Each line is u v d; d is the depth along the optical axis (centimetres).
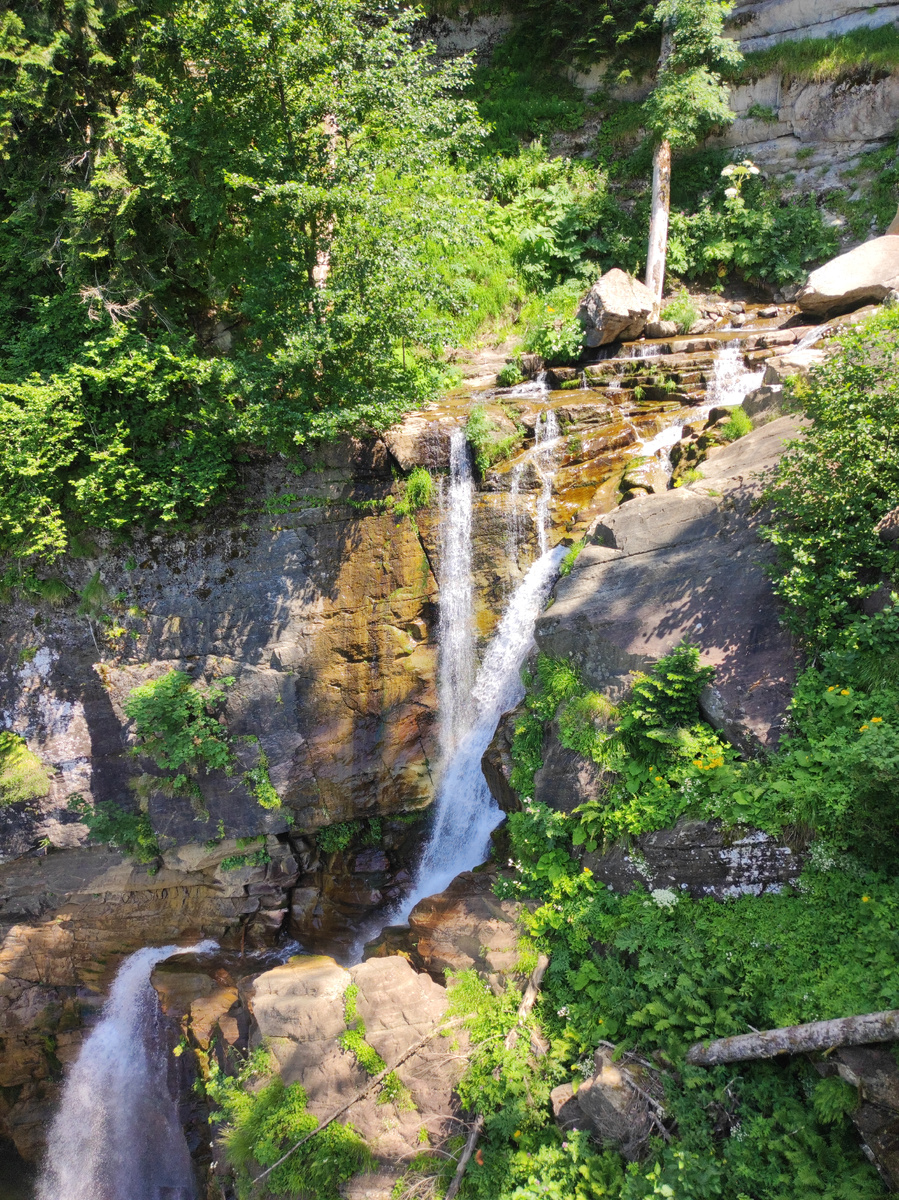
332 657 1260
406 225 1162
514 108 2044
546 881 900
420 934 980
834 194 1806
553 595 1016
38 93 1150
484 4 2067
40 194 1223
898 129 1756
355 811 1308
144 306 1273
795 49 1838
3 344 1257
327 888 1327
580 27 2017
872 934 673
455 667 1293
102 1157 1334
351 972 926
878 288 1406
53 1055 1360
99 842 1286
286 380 1211
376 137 1201
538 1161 731
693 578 916
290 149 1159
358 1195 777
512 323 1838
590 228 1914
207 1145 1159
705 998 726
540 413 1327
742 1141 649
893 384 798
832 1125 632
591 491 1248
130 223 1238
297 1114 832
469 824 1254
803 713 796
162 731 1232
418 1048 832
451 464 1266
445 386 1501
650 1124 694
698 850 777
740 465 958
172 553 1247
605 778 883
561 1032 799
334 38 1150
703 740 834
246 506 1248
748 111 1895
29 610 1255
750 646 855
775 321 1585
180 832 1266
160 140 1142
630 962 798
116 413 1199
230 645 1250
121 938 1339
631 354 1561
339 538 1254
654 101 1739
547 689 979
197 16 1116
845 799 711
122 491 1173
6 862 1283
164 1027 1291
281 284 1178
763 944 721
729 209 1834
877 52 1752
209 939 1324
